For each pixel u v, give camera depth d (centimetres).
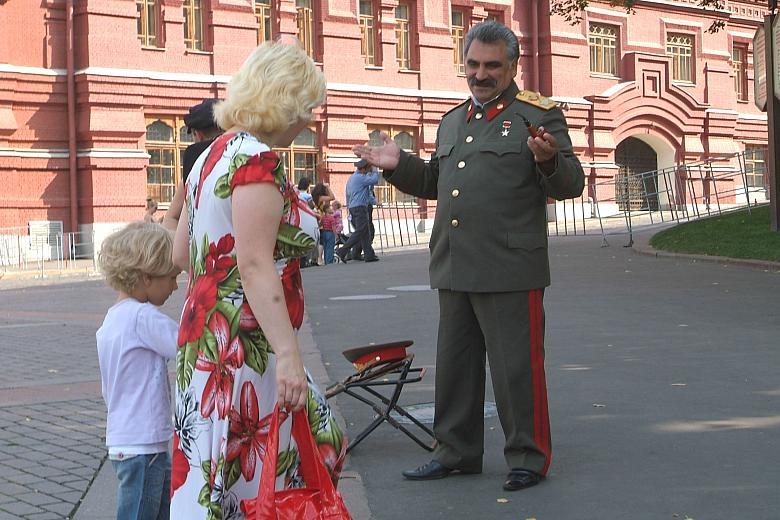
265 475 347
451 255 595
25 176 3058
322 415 378
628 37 4466
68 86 3100
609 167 4322
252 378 361
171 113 3272
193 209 371
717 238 2197
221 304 361
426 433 727
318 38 3647
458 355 609
